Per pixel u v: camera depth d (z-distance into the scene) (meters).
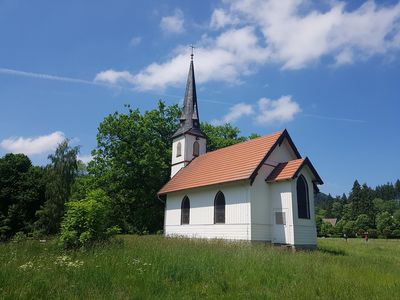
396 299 8.70
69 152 44.47
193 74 40.78
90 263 11.28
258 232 23.81
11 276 9.10
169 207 32.72
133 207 39.75
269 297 8.70
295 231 23.00
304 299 8.44
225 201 26.03
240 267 11.67
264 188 24.98
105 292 8.32
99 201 18.69
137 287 8.84
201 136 37.84
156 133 42.75
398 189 186.12
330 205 159.50
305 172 24.69
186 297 8.42
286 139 27.00
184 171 34.59
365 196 106.81
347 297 8.66
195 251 14.66
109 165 39.84
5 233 38.12
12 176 42.47
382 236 84.06
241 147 29.28
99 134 40.28
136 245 16.70
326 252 21.78
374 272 12.78
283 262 13.10
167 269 10.72
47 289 8.27
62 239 16.27
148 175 38.66
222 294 8.91
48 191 41.94
